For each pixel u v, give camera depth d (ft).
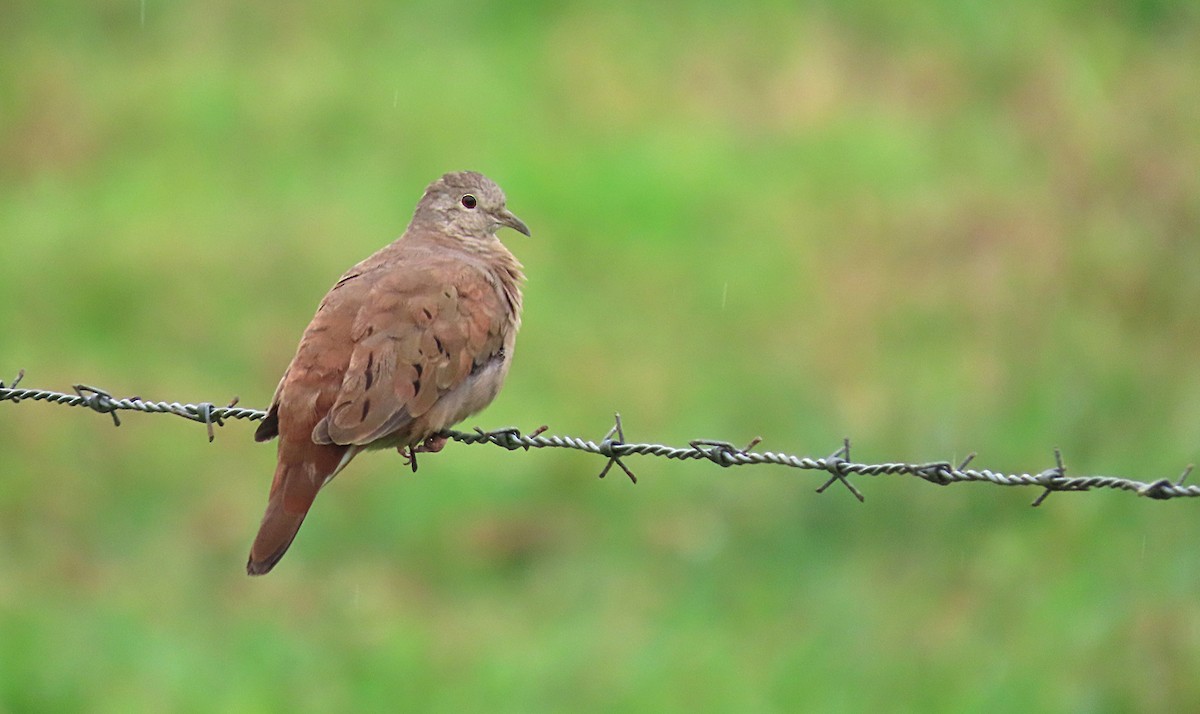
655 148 68.18
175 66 75.82
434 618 42.16
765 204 63.82
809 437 46.57
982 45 74.43
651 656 39.04
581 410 50.49
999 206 58.13
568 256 60.75
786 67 73.67
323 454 25.85
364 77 74.59
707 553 43.24
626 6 79.82
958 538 41.93
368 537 45.75
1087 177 55.11
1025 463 43.34
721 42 76.07
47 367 53.21
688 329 55.67
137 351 55.16
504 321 28.50
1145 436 43.47
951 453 44.29
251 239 60.90
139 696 38.11
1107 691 34.83
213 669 39.47
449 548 45.19
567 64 74.79
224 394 52.24
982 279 51.88
